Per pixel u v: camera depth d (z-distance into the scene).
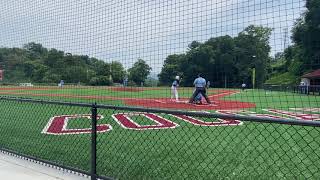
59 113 12.41
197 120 9.71
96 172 5.57
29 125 10.23
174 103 18.14
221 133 8.61
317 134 8.39
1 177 5.65
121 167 6.02
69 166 5.87
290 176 5.48
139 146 7.43
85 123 10.33
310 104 14.23
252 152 6.87
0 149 7.15
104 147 7.36
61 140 8.19
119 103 17.39
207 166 6.00
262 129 9.12
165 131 9.02
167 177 5.51
